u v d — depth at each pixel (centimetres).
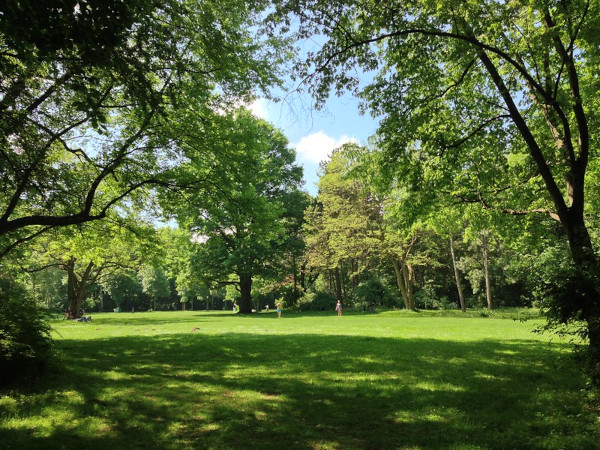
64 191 1297
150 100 792
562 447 479
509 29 1023
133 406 673
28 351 776
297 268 5175
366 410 658
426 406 668
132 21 597
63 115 1182
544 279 704
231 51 1167
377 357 1105
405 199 1352
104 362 1038
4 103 823
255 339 1498
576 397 679
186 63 1079
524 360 1037
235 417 623
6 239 1520
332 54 870
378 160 1255
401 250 3722
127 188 1520
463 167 1405
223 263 3881
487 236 4200
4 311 829
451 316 3203
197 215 1584
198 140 1337
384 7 873
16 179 1077
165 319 3381
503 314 3116
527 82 1076
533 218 1452
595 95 1198
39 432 545
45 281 5409
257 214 1595
